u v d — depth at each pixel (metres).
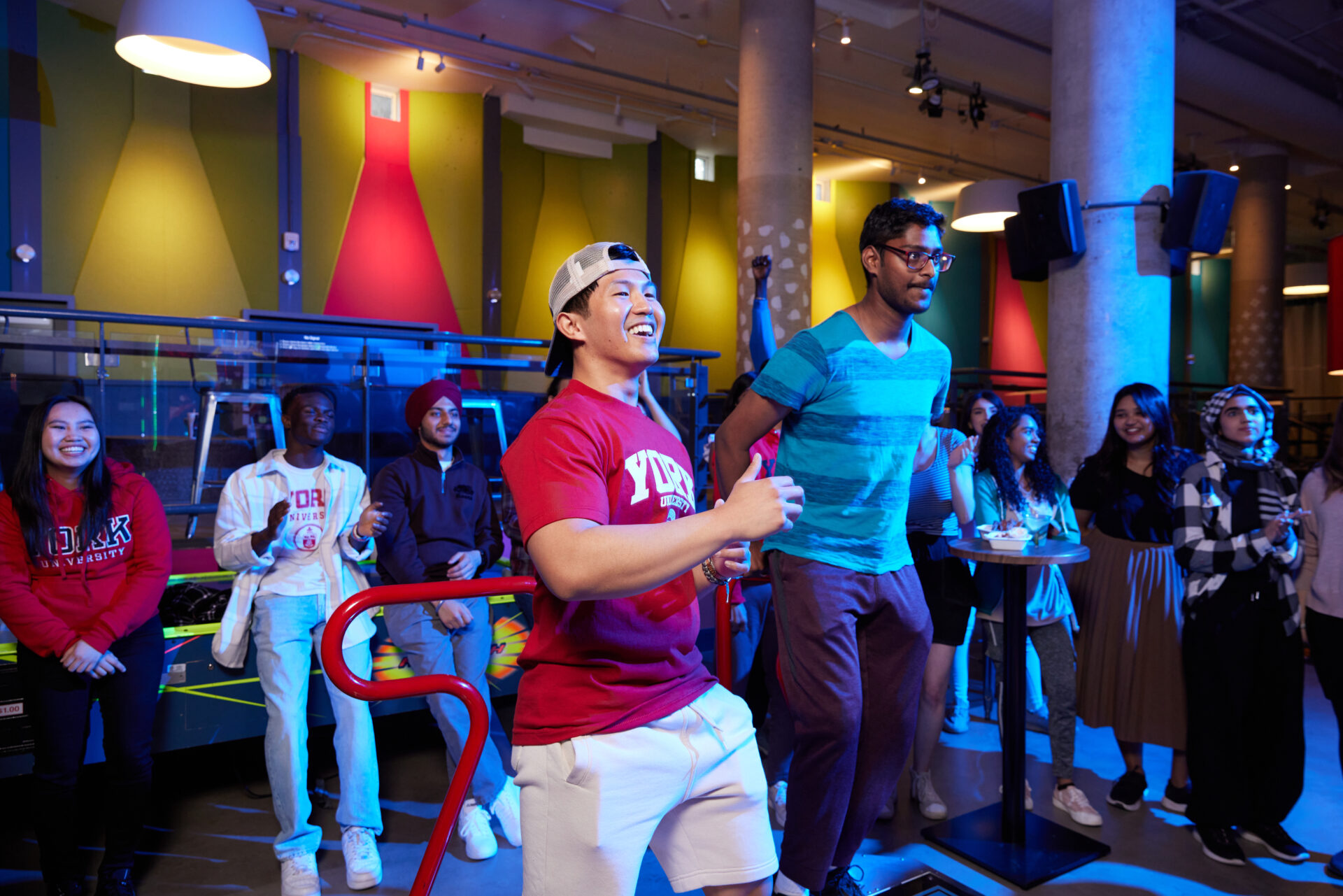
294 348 3.59
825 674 1.90
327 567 2.57
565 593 1.07
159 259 7.43
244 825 2.79
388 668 2.88
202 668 2.63
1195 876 2.44
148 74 7.40
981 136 10.72
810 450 1.96
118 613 2.24
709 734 1.29
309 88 8.17
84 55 7.06
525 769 1.24
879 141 10.80
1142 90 4.00
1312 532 2.58
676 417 4.16
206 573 3.22
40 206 6.84
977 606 2.97
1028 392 10.18
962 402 8.84
